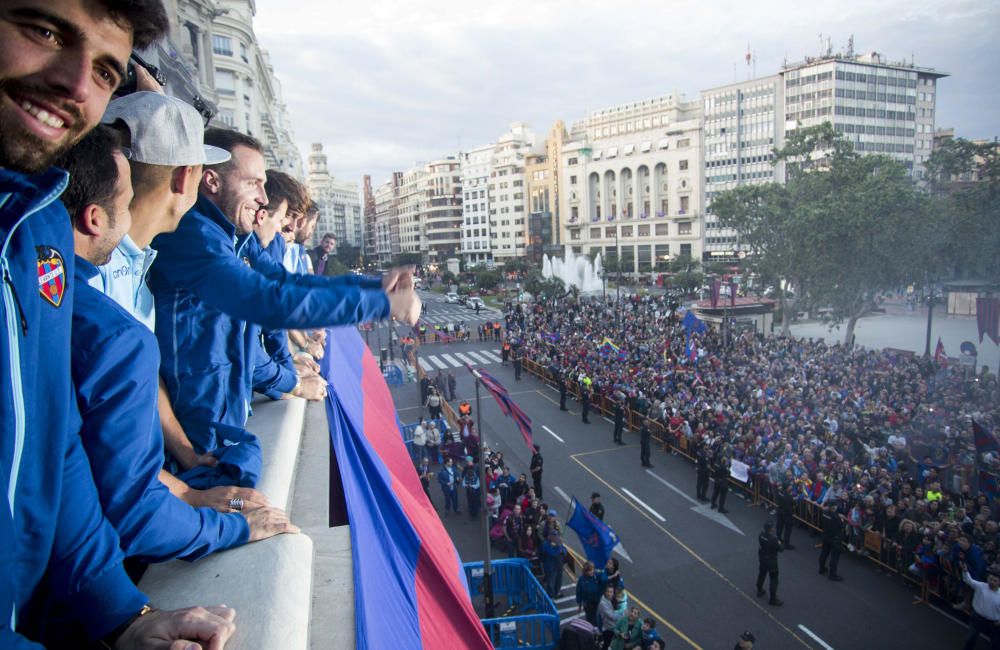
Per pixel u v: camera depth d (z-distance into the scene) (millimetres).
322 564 2225
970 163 38344
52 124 1073
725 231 91000
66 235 1325
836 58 83062
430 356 42719
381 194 174500
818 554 14383
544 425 25375
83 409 1416
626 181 101688
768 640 11469
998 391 19906
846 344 29953
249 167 2732
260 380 3375
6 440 1026
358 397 5262
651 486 18641
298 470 3051
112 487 1449
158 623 1328
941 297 49469
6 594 985
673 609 12539
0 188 1081
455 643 2701
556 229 112125
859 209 31453
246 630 1464
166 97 1840
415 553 2982
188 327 2393
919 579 12672
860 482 14484
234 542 1830
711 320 37625
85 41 1043
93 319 1446
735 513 16594
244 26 34531
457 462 18562
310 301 1865
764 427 17734
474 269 94438
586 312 48719
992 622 10109
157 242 2092
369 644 1854
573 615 12469
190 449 2318
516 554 14234
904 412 18438
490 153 124938
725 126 96062
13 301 1080
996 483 13430
